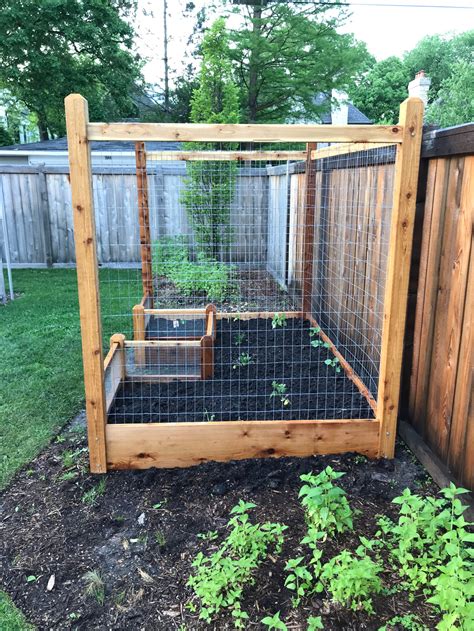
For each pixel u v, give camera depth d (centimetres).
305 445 291
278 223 766
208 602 187
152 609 193
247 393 360
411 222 265
